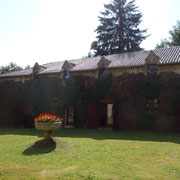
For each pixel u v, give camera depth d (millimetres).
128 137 12164
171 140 10844
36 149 7930
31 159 6605
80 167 5680
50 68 24203
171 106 15102
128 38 36438
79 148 8172
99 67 18953
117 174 5102
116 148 8305
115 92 17719
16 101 23453
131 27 36875
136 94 16641
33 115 22938
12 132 15586
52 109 21266
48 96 21750
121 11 36906
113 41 36750
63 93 20891
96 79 18906
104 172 5250
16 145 9008
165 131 15141
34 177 4871
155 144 9367
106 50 37594
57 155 7105
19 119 23438
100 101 18562
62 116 20438
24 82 23500
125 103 17062
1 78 25781
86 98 19266
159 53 18828
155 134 13797
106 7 37688
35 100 22281
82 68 20359
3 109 24203
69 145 8641
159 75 16031
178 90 15000
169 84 15492
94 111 18594
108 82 18141
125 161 6352
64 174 5066
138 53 21219
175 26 38000
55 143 8578
